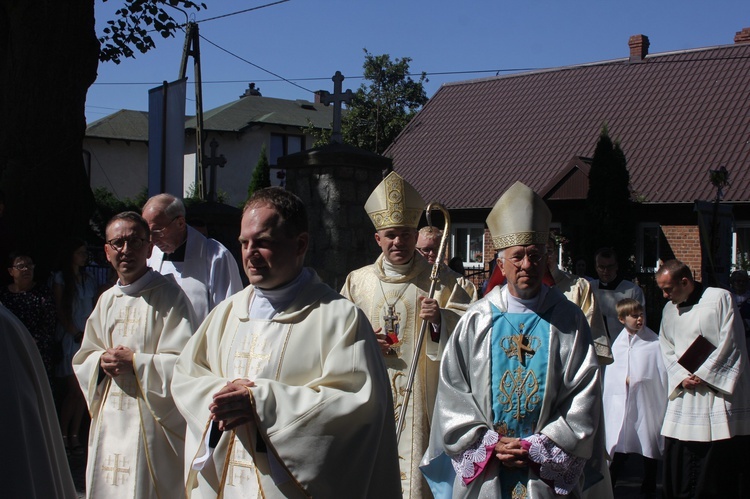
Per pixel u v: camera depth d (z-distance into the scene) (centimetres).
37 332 675
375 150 3164
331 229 927
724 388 555
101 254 974
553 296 377
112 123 3462
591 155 2134
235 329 301
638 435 642
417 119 2612
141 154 3472
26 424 226
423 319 473
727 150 1947
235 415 267
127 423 405
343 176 932
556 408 360
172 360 400
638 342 653
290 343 287
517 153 2269
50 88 956
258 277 287
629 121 2186
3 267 332
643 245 1930
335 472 268
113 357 400
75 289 725
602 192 1681
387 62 3241
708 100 2136
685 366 567
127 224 416
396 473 293
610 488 423
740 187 1817
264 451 274
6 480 217
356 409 269
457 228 2194
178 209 500
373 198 525
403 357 505
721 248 1467
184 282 502
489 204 2103
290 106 4022
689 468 577
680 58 2334
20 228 935
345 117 3238
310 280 299
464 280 535
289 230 285
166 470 404
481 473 357
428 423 492
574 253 1814
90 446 414
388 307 514
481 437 358
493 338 371
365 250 944
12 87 956
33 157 954
